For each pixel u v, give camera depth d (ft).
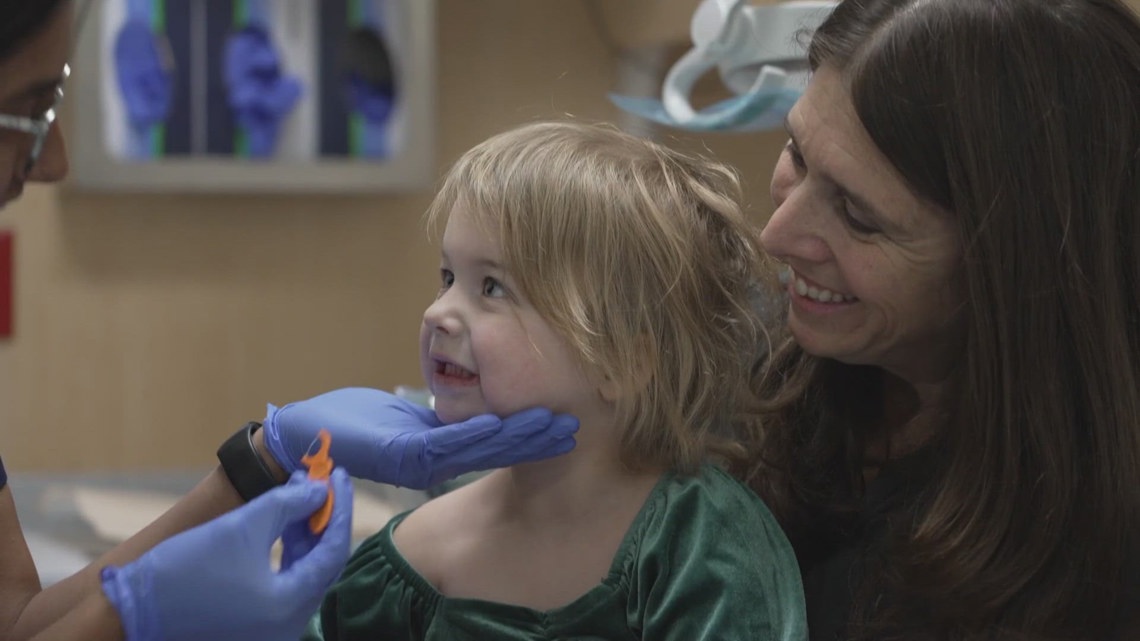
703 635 2.74
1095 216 2.76
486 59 7.31
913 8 2.81
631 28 7.07
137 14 6.97
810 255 2.93
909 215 2.79
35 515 5.46
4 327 7.16
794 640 2.77
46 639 2.55
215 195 7.29
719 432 3.44
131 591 2.57
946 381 3.13
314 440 3.16
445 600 3.04
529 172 3.08
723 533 2.94
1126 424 2.78
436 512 3.31
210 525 2.67
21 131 2.63
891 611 2.89
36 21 2.50
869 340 2.96
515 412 2.99
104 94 6.97
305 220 7.38
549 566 3.05
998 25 2.73
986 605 2.77
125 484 6.09
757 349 3.54
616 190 3.12
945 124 2.71
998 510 2.81
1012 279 2.75
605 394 3.05
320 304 7.44
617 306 3.06
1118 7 2.83
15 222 7.13
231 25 7.04
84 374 7.29
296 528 2.90
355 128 7.17
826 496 3.30
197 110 7.07
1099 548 2.77
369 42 7.12
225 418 7.43
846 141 2.81
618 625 2.91
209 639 2.61
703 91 5.39
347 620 3.19
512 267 2.99
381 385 7.52
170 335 7.34
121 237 7.25
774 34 4.29
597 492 3.10
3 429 7.23
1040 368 2.79
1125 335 2.81
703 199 3.31
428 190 7.27
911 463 3.14
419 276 7.48
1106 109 2.75
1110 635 2.77
